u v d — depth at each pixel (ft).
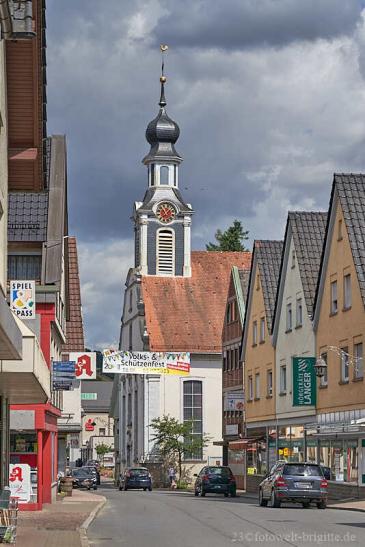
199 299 351.87
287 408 221.05
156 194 373.61
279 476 145.38
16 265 168.35
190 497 208.33
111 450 504.84
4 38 72.84
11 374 87.56
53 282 162.20
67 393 242.37
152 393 329.93
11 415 144.15
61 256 165.68
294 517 118.93
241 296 279.49
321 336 198.70
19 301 129.90
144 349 338.34
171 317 344.69
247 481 253.65
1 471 110.63
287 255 223.92
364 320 175.22
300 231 217.97
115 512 138.31
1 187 85.30
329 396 191.83
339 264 189.16
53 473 173.58
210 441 329.72
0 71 83.10
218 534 92.07
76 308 240.53
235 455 269.64
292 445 216.54
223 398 287.48
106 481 420.36
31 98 94.38
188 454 326.44
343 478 180.75
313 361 196.95
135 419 346.74
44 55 93.71
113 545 81.92
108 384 636.07
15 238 166.91
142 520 116.98
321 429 191.01
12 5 71.72
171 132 382.01
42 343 159.63
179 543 82.58
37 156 100.37
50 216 169.17
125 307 373.81
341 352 180.45
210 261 366.84
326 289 196.24
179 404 331.36
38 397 115.55
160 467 323.57
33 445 146.72
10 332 66.59
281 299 228.43
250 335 254.68
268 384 238.07
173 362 241.55
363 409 174.29
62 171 174.29
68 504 160.97
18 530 99.91
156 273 367.66
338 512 132.36
